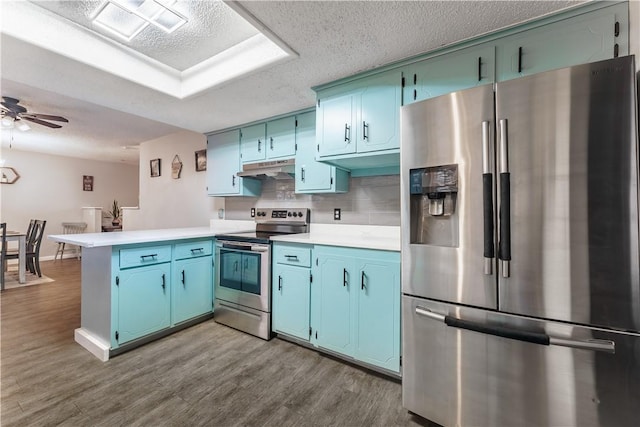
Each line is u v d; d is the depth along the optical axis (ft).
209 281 9.21
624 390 3.43
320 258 6.98
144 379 6.05
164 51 6.84
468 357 4.35
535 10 4.59
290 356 7.05
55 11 5.49
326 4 4.42
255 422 4.89
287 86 7.16
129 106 8.42
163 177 14.79
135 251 7.30
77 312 9.84
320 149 7.23
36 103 10.39
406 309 4.97
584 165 3.53
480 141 4.19
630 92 3.33
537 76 3.78
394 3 4.41
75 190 21.08
